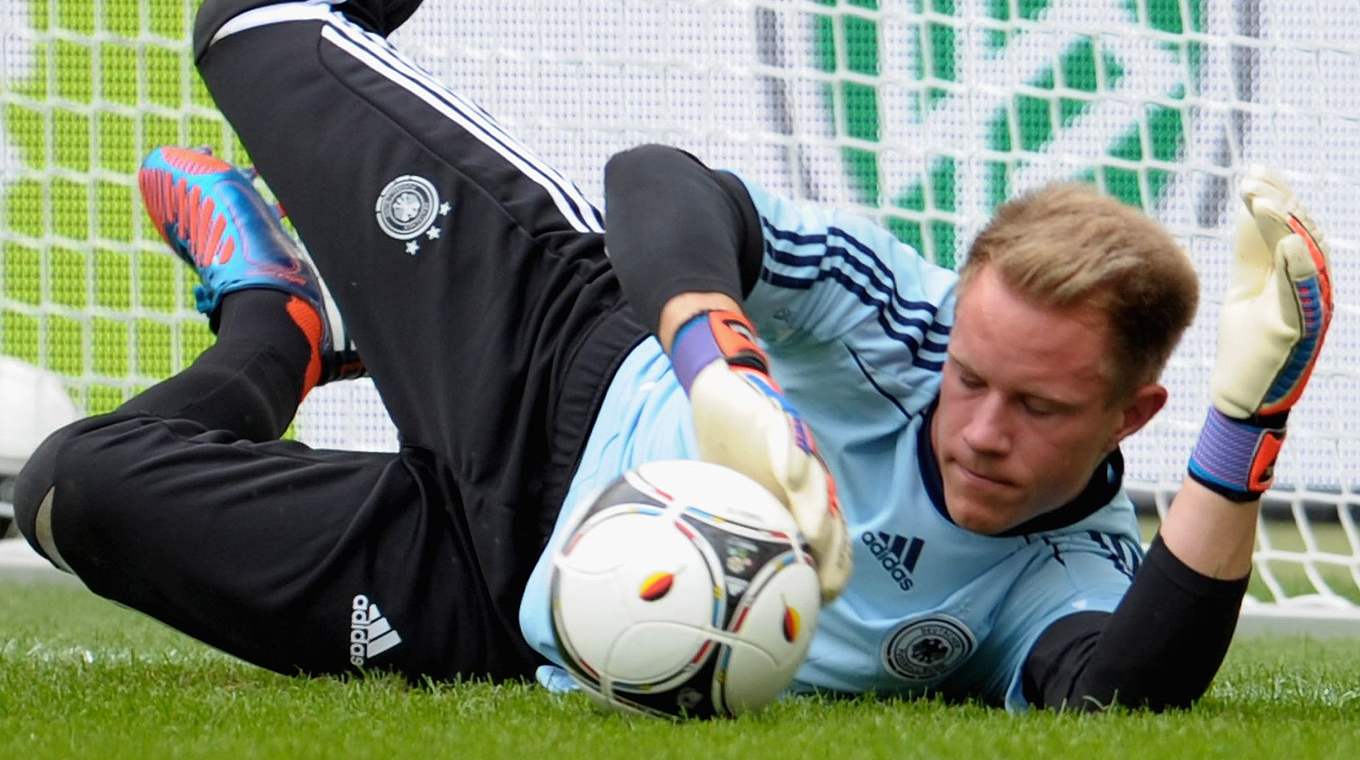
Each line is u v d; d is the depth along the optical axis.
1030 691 8.05
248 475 9.33
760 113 20.44
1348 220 20.84
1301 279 6.71
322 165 10.45
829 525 6.46
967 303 7.14
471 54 18.14
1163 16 20.27
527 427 9.32
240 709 7.62
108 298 21.08
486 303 9.66
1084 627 7.83
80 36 18.94
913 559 7.99
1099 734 6.51
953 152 18.09
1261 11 20.22
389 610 9.23
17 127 21.00
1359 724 7.36
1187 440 20.88
